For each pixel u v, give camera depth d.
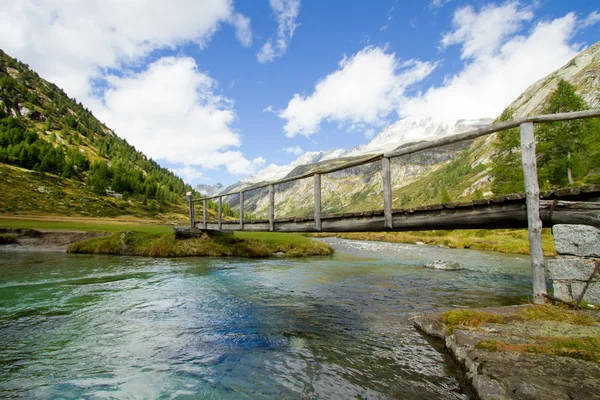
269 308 9.01
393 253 29.58
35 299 9.23
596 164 46.44
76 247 22.59
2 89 190.38
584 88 152.50
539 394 3.33
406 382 4.64
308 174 12.55
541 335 4.87
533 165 6.84
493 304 9.50
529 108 195.00
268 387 4.56
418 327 7.10
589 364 3.89
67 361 5.32
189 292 10.77
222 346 6.13
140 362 5.36
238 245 24.08
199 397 4.28
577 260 6.22
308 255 25.77
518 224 7.77
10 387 4.44
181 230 23.64
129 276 13.41
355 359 5.50
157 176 182.75
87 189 112.62
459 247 40.78
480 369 4.19
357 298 10.36
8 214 64.38
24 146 117.81
